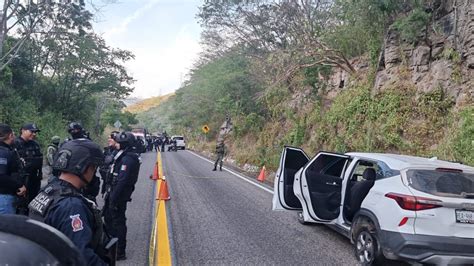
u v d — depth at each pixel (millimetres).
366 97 14062
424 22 12281
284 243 6664
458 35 11000
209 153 38188
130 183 5559
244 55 30750
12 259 1191
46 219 2201
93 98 38000
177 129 81000
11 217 1348
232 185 14078
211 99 43938
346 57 17859
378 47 14688
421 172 5230
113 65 32875
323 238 7012
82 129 6828
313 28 18609
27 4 20922
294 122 20250
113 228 5555
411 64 12742
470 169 5336
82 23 25469
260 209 9594
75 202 2246
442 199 4832
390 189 5242
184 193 11852
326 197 6895
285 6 19594
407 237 4816
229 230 7465
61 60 29406
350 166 6543
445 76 11312
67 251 1353
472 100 10141
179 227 7605
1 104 21797
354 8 13805
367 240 5535
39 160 6359
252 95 31500
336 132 15438
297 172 7473
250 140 29391
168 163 24391
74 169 2338
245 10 25344
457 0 11148
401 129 11812
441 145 10266
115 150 7141
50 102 30844
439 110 11164
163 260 5609
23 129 6301
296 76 20297
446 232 4777
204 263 5578
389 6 12906
